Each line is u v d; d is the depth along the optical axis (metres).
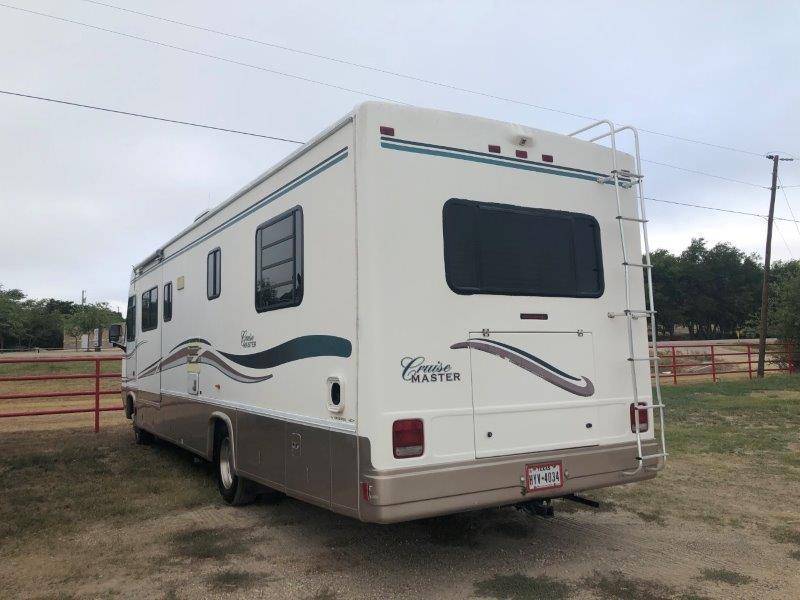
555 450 4.30
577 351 4.51
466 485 3.87
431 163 4.06
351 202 3.95
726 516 5.69
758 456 8.24
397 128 3.96
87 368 29.34
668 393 15.88
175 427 7.43
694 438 9.48
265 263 5.09
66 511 5.95
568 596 3.95
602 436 4.54
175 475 7.43
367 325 3.73
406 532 5.23
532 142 4.52
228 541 5.04
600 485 4.44
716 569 4.41
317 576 4.32
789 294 25.78
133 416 9.85
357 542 5.00
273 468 4.82
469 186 4.21
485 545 4.92
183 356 7.18
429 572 4.37
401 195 3.92
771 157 25.45
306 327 4.39
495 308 4.18
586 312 4.60
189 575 4.38
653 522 5.52
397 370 3.75
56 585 4.26
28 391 21.58
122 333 10.77
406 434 3.73
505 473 4.03
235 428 5.60
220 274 6.06
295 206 4.64
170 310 7.75
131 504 6.17
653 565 4.50
